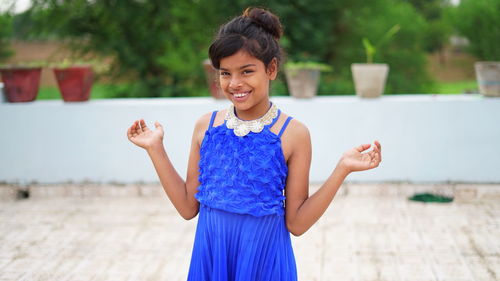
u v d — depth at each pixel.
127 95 10.22
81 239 4.02
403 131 4.89
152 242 3.95
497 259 3.51
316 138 4.97
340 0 10.09
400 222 4.24
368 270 3.41
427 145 4.89
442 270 3.38
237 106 1.80
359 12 10.52
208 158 1.87
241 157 1.81
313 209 1.83
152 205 4.79
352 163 1.76
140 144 1.93
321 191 1.82
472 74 13.84
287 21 9.70
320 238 3.96
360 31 10.54
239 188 1.80
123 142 5.07
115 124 5.05
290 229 1.92
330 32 10.52
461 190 4.81
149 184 5.09
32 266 3.55
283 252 1.90
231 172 1.81
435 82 11.53
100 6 9.72
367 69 4.91
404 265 3.47
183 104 4.98
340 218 4.36
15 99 5.11
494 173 4.86
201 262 1.90
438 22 12.38
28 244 3.93
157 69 10.30
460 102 4.81
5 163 5.14
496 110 4.78
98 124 5.06
